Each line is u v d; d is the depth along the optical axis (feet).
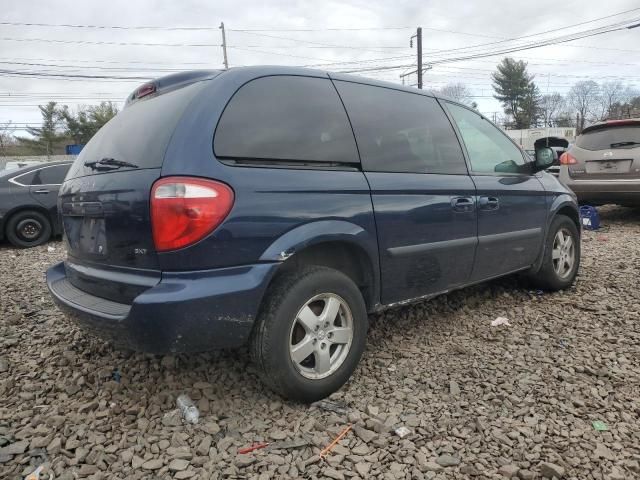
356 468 7.32
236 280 7.86
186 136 7.84
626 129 26.71
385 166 10.17
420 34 102.06
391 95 11.13
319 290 8.81
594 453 7.61
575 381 9.82
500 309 14.03
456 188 11.41
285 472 7.25
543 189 14.46
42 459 7.54
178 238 7.54
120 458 7.55
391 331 12.48
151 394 9.39
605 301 14.46
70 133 163.84
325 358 9.02
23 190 26.91
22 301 15.51
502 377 10.02
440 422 8.45
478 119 13.58
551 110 213.66
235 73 8.76
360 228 9.34
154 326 7.50
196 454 7.66
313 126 9.27
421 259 10.66
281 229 8.28
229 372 10.14
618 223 29.99
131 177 8.05
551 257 14.90
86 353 11.09
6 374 10.32
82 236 9.36
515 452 7.66
